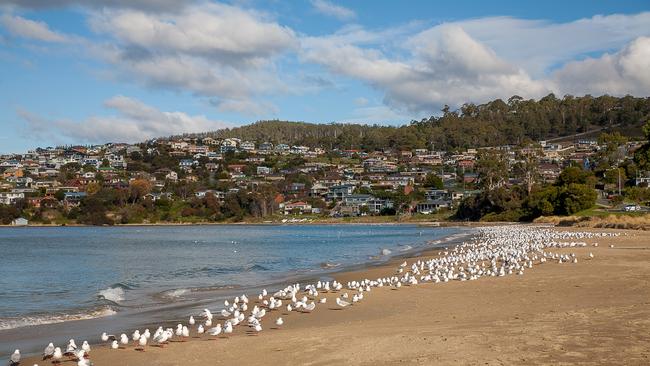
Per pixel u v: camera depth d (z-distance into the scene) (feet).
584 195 387.75
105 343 63.93
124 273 148.87
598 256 139.44
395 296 88.94
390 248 223.30
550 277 101.14
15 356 55.31
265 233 421.18
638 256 138.41
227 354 55.36
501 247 172.35
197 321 75.77
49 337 67.87
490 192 487.20
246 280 125.70
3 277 143.74
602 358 43.27
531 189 481.87
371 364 47.03
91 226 577.02
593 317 59.16
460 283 100.22
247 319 75.36
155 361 54.29
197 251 236.84
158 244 293.84
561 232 247.29
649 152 443.32
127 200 617.62
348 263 163.22
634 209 359.25
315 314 77.41
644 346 46.06
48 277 142.72
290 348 55.62
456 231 349.82
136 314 82.48
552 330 53.72
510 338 51.55
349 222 573.74
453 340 52.60
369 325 66.13
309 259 184.24
